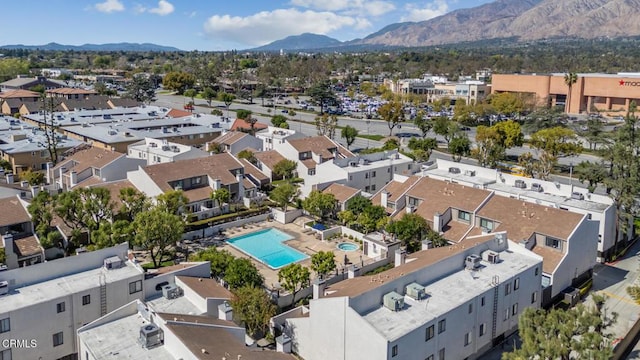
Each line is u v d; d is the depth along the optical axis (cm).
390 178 10244
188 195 8731
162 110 17112
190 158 9975
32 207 6744
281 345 4688
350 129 14725
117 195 7962
